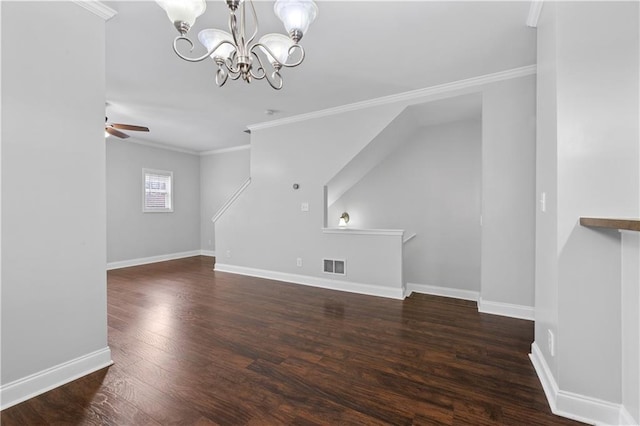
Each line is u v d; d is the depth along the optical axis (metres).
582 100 1.51
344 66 2.80
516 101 2.90
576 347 1.53
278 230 4.52
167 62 2.73
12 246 1.59
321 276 4.15
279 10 1.40
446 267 4.10
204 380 1.86
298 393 1.74
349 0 1.90
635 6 1.43
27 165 1.63
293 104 3.81
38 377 1.69
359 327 2.71
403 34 2.28
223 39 1.70
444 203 4.13
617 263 1.45
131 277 4.72
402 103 3.51
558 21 1.56
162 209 6.25
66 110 1.79
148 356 2.16
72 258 1.83
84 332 1.90
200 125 4.75
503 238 3.00
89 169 1.91
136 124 4.68
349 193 4.88
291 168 4.37
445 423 1.50
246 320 2.88
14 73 1.58
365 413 1.57
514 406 1.62
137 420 1.51
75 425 1.47
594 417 1.48
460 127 4.04
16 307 1.61
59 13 1.75
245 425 1.48
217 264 5.25
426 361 2.10
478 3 1.93
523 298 2.93
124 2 1.93
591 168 1.50
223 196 6.75
